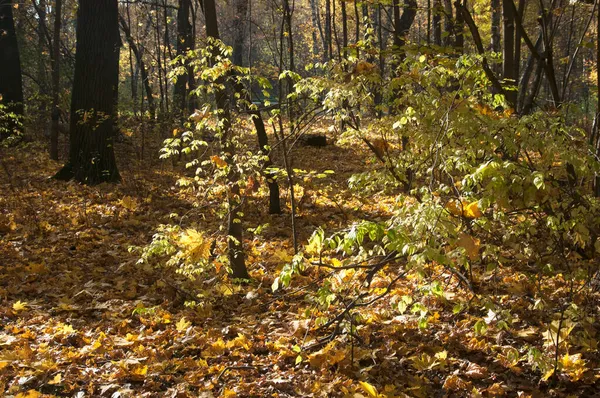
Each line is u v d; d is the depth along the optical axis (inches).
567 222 150.7
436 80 174.1
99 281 248.5
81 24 469.7
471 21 192.9
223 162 219.0
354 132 200.4
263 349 180.1
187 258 196.2
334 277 161.0
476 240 140.9
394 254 148.3
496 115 158.4
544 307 188.1
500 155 160.2
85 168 466.0
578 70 935.0
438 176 178.9
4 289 229.3
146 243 304.7
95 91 466.6
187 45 796.0
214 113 223.1
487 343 178.1
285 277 137.4
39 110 670.5
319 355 166.7
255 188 238.2
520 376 162.4
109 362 166.1
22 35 862.5
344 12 617.9
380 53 190.7
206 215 350.9
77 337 182.4
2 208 365.7
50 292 232.1
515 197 143.0
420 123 161.9
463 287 217.5
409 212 125.5
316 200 399.5
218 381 156.7
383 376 161.6
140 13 849.5
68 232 319.6
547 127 144.8
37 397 141.4
